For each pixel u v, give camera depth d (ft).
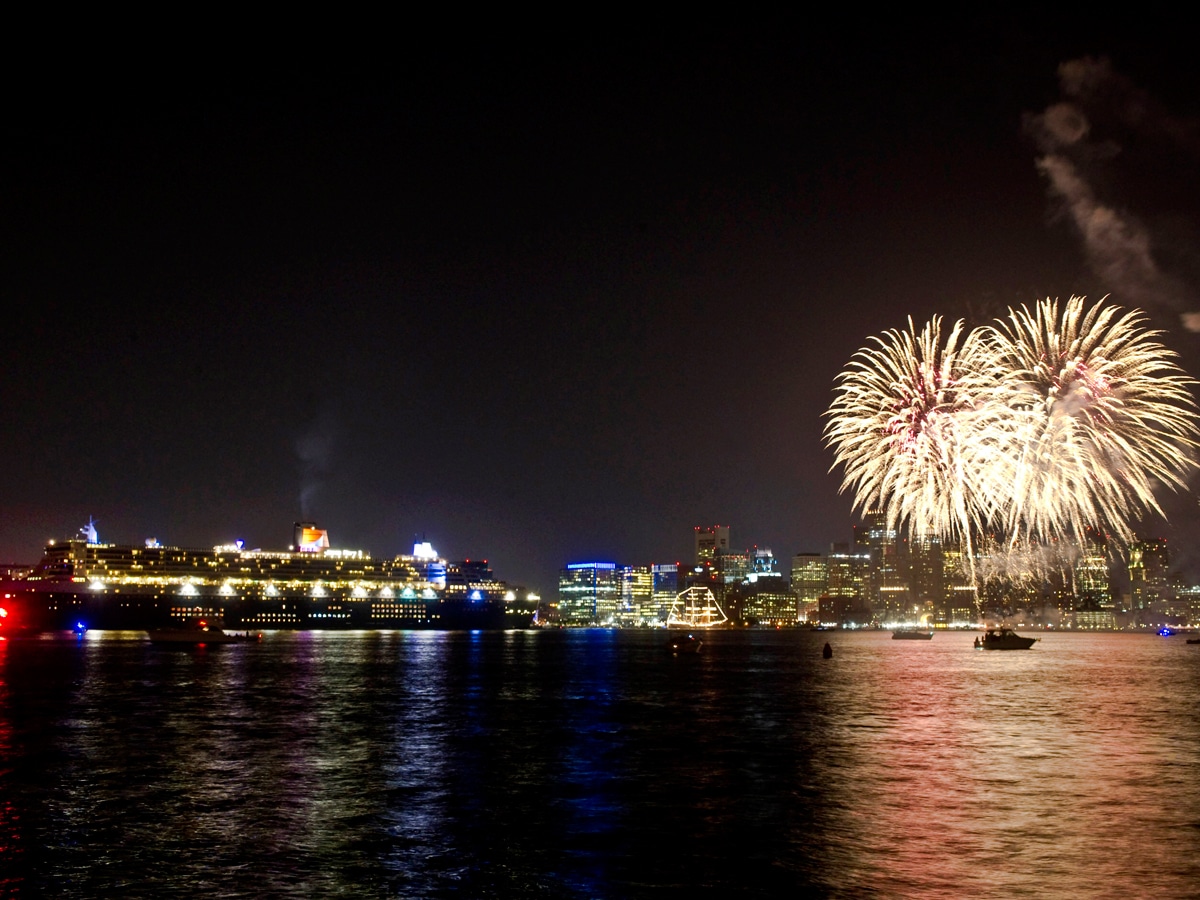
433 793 107.65
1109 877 72.38
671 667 383.86
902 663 396.16
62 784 112.47
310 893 71.00
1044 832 86.38
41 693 229.66
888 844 82.94
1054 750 135.74
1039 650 540.11
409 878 74.64
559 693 243.19
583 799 104.22
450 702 214.07
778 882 72.64
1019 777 114.11
